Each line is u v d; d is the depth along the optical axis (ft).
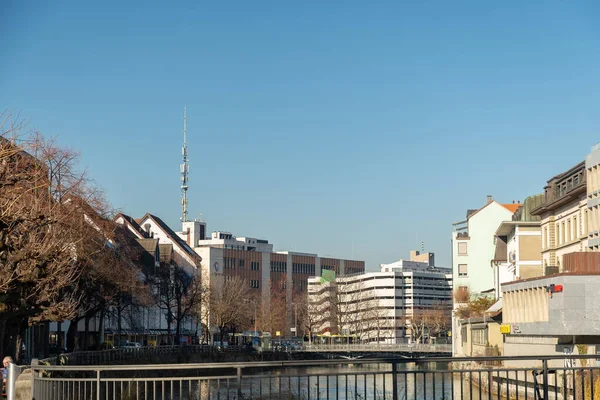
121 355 306.55
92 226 238.48
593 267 185.57
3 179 130.62
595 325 181.57
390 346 542.57
